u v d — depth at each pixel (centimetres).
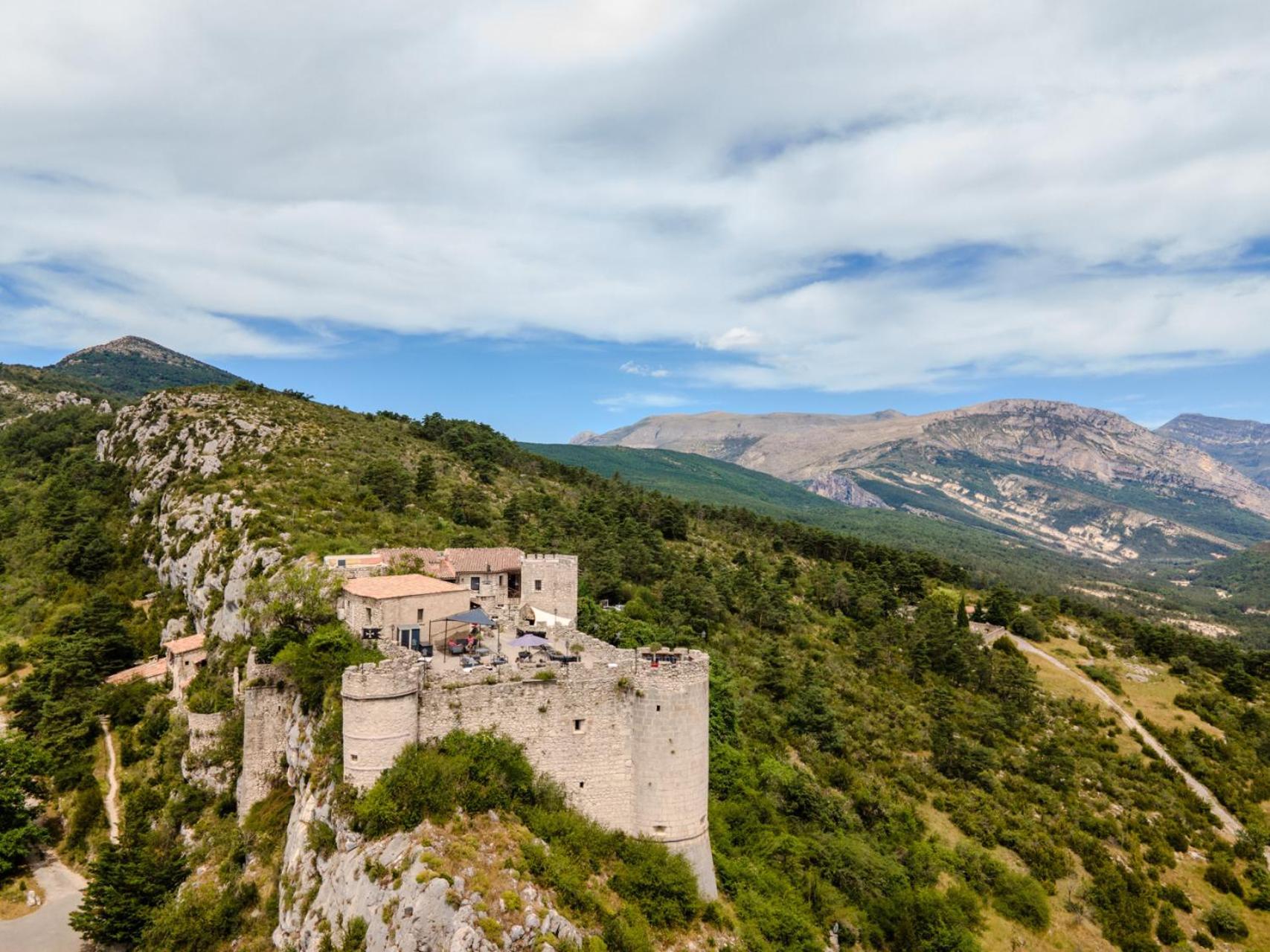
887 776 8012
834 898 5066
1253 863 7550
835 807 6550
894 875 5888
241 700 5541
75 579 10312
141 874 4534
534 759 3700
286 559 7169
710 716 6762
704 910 3678
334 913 3191
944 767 8562
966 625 13288
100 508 12156
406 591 5222
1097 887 6862
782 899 4484
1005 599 14238
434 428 19400
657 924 3459
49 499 12225
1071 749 9469
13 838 5503
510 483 16212
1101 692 11375
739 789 5731
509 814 3466
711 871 3978
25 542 11244
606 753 3803
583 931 3138
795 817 6094
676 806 3816
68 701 7088
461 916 2922
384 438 15962
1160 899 6938
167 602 9231
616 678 3847
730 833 5050
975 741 9312
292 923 3400
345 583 5578
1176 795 8712
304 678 4338
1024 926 6316
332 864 3334
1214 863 7419
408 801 3281
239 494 9788
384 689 3425
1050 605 15550
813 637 11775
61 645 7900
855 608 13675
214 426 13112
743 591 12281
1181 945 6412
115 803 6081
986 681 11038
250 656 5325
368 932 2995
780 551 17588
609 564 10831
